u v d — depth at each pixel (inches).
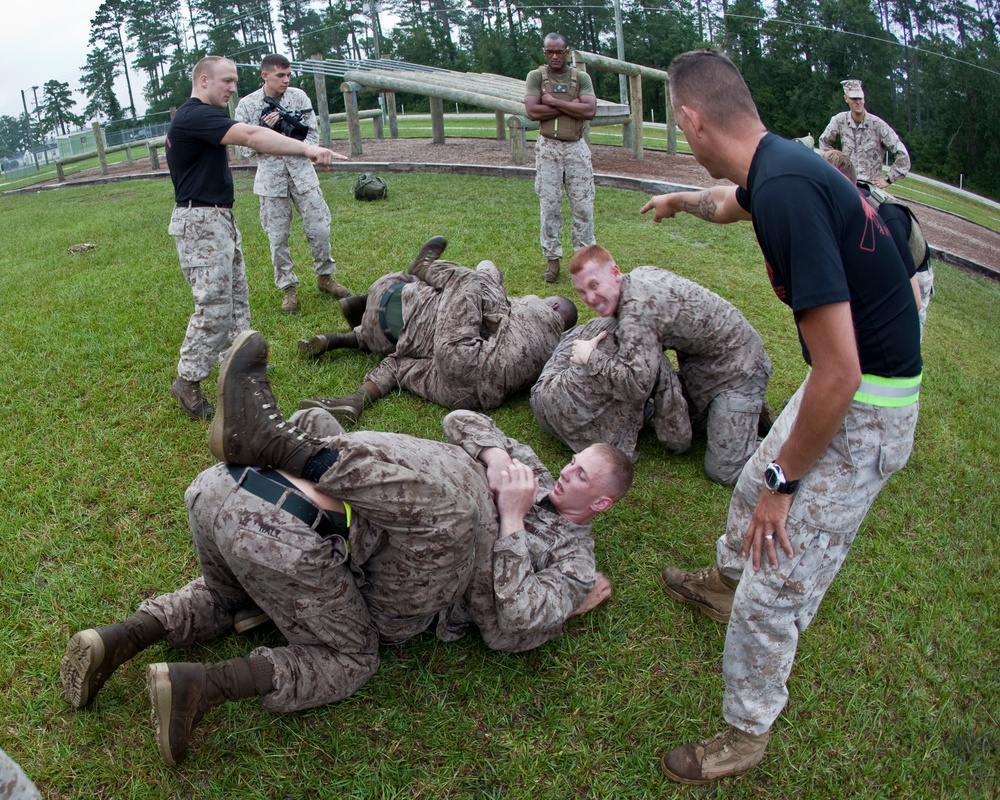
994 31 2393.0
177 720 89.5
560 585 114.3
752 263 307.9
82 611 119.0
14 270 297.4
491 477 114.3
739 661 96.0
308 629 100.3
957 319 324.5
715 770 101.3
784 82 2132.1
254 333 100.8
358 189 394.0
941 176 2092.8
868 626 130.5
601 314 161.5
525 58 2090.3
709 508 155.3
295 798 96.0
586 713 110.3
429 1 2217.0
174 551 132.7
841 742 110.9
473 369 174.4
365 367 197.0
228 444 96.5
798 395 102.5
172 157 164.9
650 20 2068.2
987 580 144.9
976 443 193.0
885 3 2418.8
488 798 97.9
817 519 87.5
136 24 2576.3
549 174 253.6
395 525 98.1
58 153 997.8
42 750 98.0
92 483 148.7
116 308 237.3
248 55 1755.7
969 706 119.3
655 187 439.2
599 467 119.3
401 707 108.3
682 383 165.9
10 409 173.5
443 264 182.2
